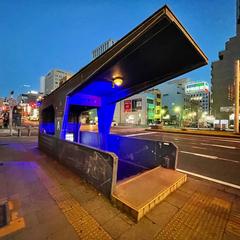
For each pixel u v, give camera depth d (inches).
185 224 114.5
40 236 101.1
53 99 322.3
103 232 105.5
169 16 127.3
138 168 251.4
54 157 279.9
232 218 122.0
